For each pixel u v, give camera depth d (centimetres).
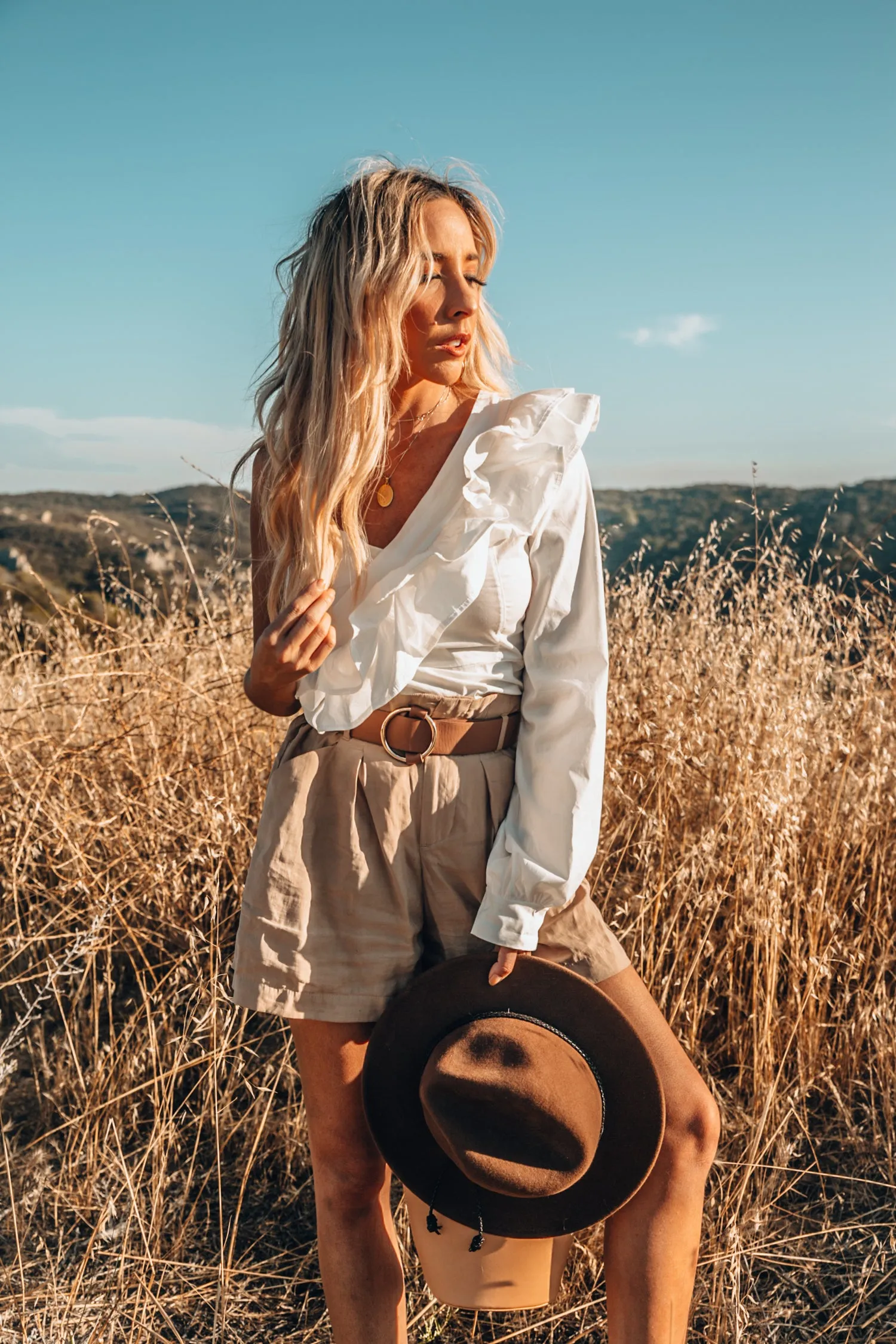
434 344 173
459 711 170
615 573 409
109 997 277
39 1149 254
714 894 267
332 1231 179
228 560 386
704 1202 228
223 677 347
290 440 182
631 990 174
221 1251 208
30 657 381
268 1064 256
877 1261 216
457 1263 182
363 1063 177
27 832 291
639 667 349
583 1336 203
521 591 169
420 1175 175
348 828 171
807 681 330
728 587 378
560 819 164
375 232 169
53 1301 210
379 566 171
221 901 299
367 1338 177
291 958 171
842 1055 269
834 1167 245
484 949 177
